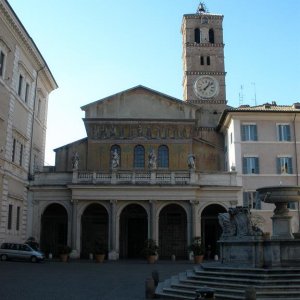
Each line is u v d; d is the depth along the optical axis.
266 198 26.12
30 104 49.09
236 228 23.62
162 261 44.41
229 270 20.70
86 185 45.97
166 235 50.56
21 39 43.91
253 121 51.16
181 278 22.25
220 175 48.44
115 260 44.84
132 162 52.78
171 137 53.72
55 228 50.25
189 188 46.34
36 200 47.53
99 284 24.17
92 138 53.28
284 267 20.22
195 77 68.50
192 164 47.56
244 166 49.94
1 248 40.00
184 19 71.62
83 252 49.69
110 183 46.34
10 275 27.55
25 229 46.81
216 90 67.88
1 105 39.78
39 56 49.38
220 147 60.84
